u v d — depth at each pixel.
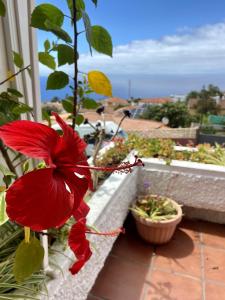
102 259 1.54
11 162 0.91
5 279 0.85
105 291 1.62
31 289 0.85
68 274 1.08
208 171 2.15
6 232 0.96
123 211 1.98
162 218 1.96
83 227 0.65
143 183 2.35
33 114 0.93
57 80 0.84
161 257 1.95
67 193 0.51
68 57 0.80
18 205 0.44
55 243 1.13
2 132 0.46
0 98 0.88
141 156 2.37
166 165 2.25
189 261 1.91
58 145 0.54
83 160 0.62
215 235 2.22
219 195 2.17
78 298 1.23
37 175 0.47
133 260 1.91
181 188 2.27
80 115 0.98
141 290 1.64
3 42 0.97
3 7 0.77
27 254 0.60
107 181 1.85
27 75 1.04
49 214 0.46
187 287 1.67
